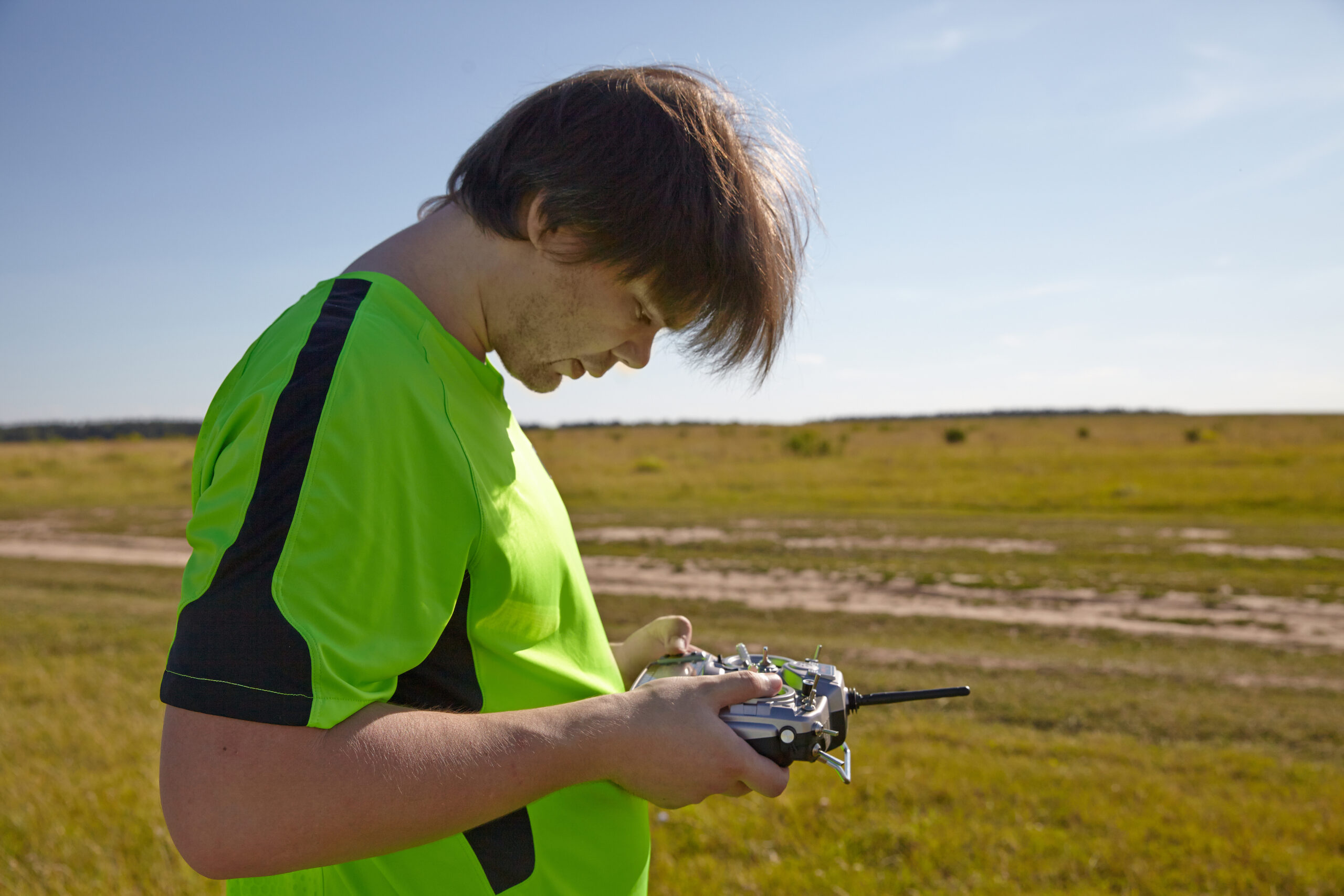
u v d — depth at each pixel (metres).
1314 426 59.88
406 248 1.02
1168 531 18.78
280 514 0.73
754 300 1.02
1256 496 24.55
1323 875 3.58
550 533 1.04
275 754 0.69
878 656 9.34
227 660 0.69
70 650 8.32
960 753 5.38
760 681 1.06
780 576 14.71
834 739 1.17
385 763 0.73
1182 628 10.59
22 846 3.30
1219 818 4.27
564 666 1.08
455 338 1.01
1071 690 7.83
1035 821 4.20
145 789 3.93
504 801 0.80
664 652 1.48
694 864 3.51
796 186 1.19
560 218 0.93
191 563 0.76
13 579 14.48
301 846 0.70
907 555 16.36
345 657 0.73
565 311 1.00
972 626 10.97
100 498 29.47
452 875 0.94
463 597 0.92
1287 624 10.66
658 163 0.93
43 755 4.66
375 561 0.78
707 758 0.93
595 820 1.06
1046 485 29.55
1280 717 6.92
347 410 0.79
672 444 54.28
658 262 0.94
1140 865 3.65
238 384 0.90
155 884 3.00
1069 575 14.00
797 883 3.34
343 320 0.87
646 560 16.45
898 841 3.82
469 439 0.93
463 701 0.92
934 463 39.12
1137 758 5.52
